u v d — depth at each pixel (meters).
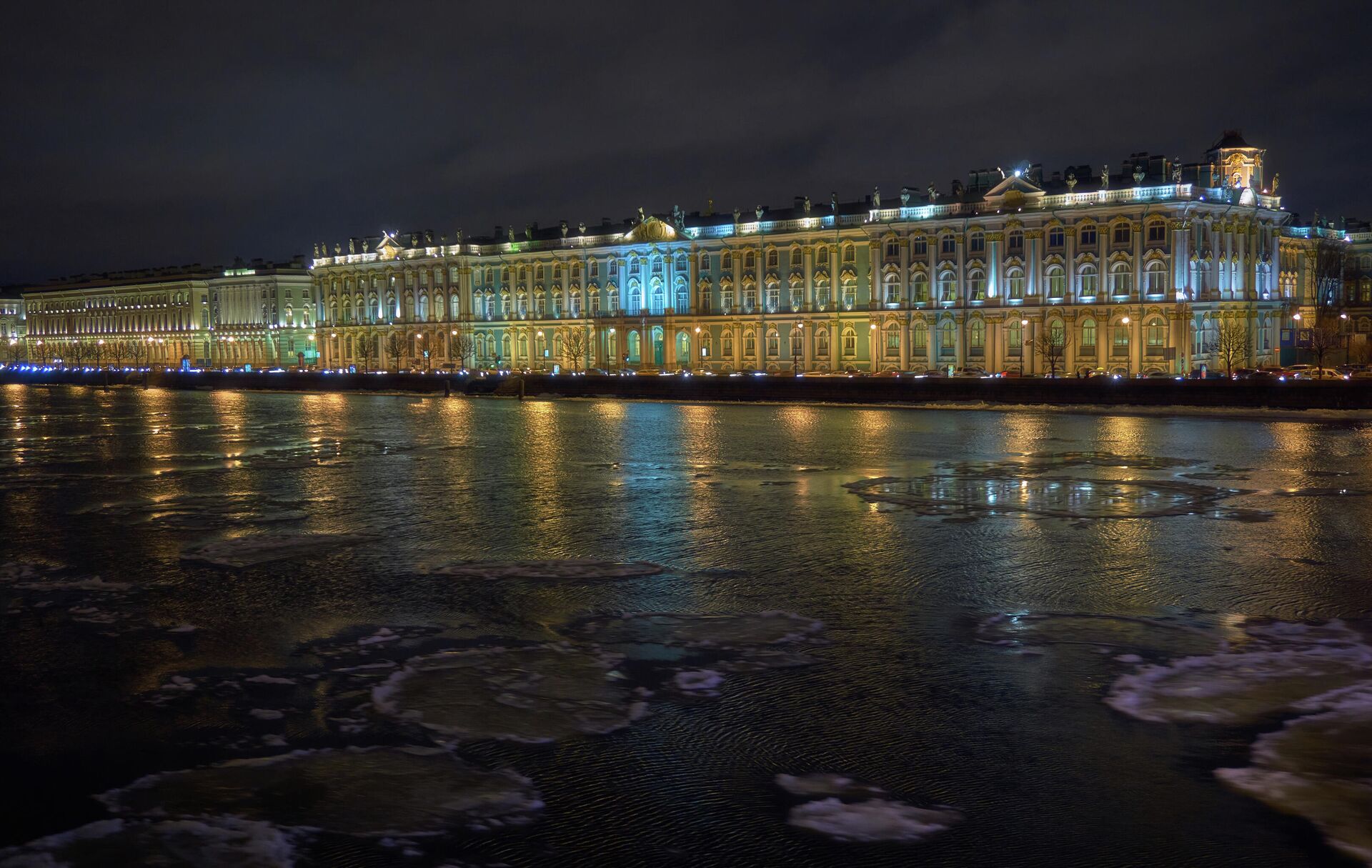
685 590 22.77
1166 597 21.86
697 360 140.38
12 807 12.54
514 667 17.48
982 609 20.97
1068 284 112.06
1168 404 80.75
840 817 12.09
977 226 117.56
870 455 50.47
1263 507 33.44
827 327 130.12
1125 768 13.23
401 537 29.52
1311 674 16.62
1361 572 24.09
